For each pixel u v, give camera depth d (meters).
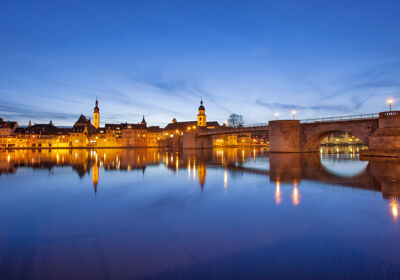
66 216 11.24
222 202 13.37
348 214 11.04
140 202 13.62
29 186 18.73
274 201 13.45
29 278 6.07
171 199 14.23
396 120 39.44
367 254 7.27
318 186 17.38
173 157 50.69
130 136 132.25
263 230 9.23
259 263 6.77
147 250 7.63
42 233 9.20
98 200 14.19
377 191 15.59
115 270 6.44
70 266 6.68
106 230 9.43
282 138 56.34
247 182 19.48
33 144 115.12
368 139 43.44
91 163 37.44
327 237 8.54
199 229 9.41
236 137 152.38
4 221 10.61
